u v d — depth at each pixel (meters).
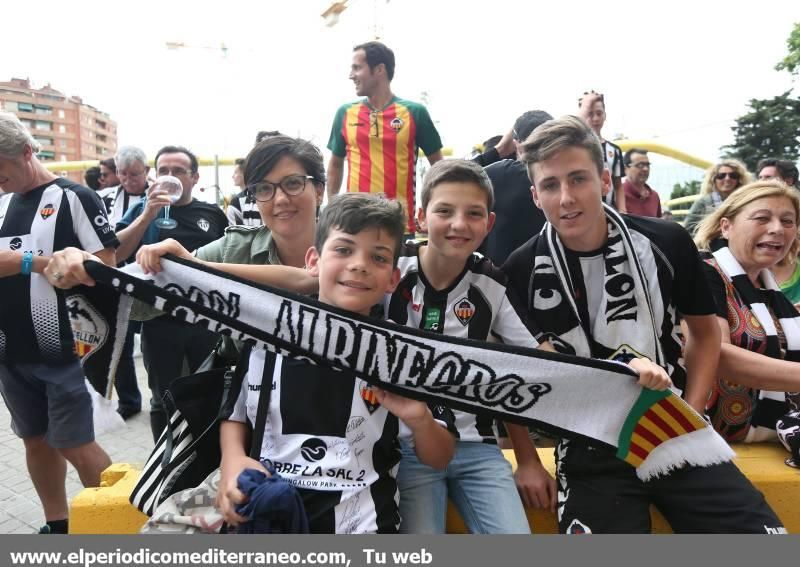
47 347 2.59
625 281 1.99
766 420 2.41
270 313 1.78
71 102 86.25
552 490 2.05
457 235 1.86
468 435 2.00
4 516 3.15
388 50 3.82
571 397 1.82
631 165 6.30
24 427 2.78
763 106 25.47
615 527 1.85
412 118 3.86
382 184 3.88
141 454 3.93
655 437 1.84
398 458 1.76
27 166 2.60
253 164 2.12
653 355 1.98
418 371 1.77
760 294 2.40
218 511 1.63
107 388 1.81
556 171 1.90
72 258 1.74
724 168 5.50
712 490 1.84
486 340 1.97
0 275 2.46
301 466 1.63
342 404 1.70
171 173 3.80
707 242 2.58
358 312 1.76
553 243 2.06
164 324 2.97
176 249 1.83
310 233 2.22
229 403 1.76
